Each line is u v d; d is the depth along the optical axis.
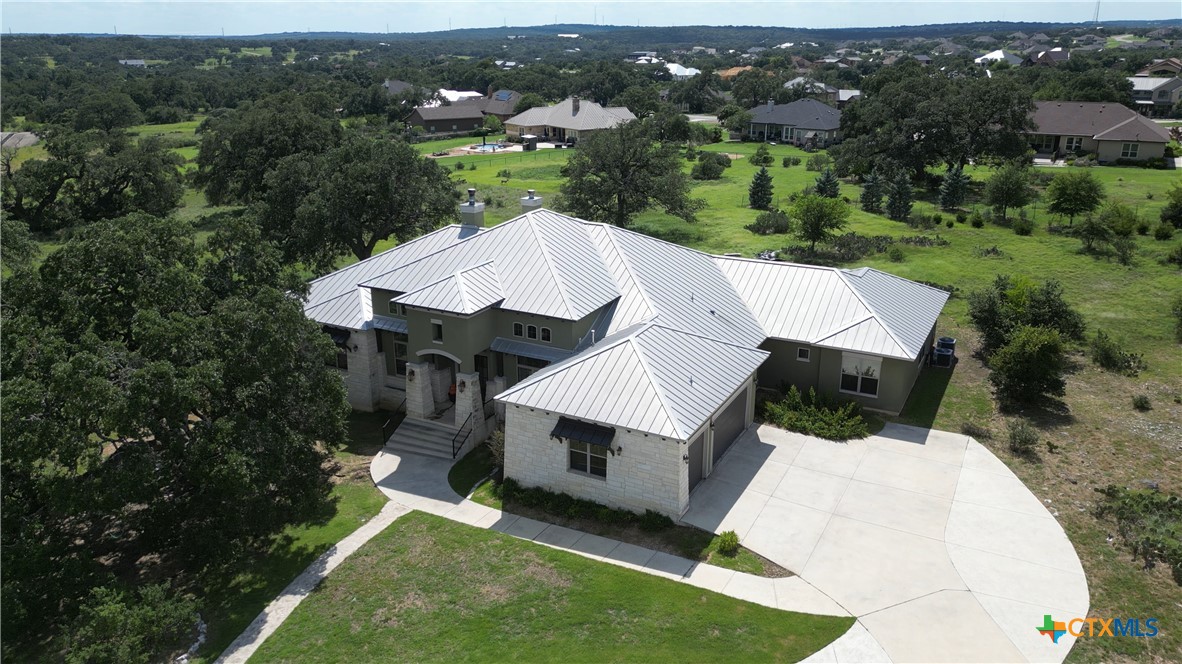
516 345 29.75
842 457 27.44
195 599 21.31
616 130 64.81
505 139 139.75
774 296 33.78
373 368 32.56
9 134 112.69
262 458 21.38
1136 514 22.81
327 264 49.78
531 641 19.11
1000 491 25.03
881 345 29.83
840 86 194.62
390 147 50.06
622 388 24.34
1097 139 92.62
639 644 18.83
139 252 23.33
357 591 21.36
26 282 22.58
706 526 23.36
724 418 27.50
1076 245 56.44
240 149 78.12
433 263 32.16
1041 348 30.66
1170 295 45.06
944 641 18.59
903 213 66.50
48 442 18.69
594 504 24.64
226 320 22.05
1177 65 163.62
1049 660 17.92
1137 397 31.39
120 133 90.25
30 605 18.62
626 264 32.09
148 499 20.03
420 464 28.39
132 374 20.00
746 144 122.12
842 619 19.38
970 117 79.75
